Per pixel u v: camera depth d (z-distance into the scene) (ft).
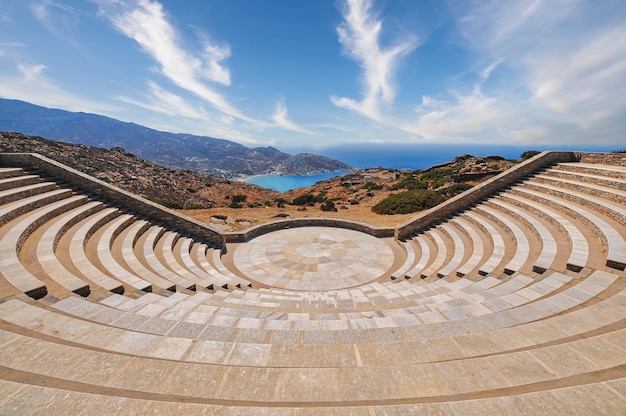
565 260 26.58
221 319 17.16
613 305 15.79
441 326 15.29
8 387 8.50
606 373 10.07
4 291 17.67
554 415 7.63
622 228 29.32
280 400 9.02
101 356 10.88
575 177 44.01
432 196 82.48
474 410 7.85
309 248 48.62
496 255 32.22
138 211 45.83
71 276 21.56
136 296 22.12
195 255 42.45
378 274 39.40
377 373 10.16
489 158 141.28
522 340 13.05
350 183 186.91
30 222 29.99
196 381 9.76
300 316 19.26
